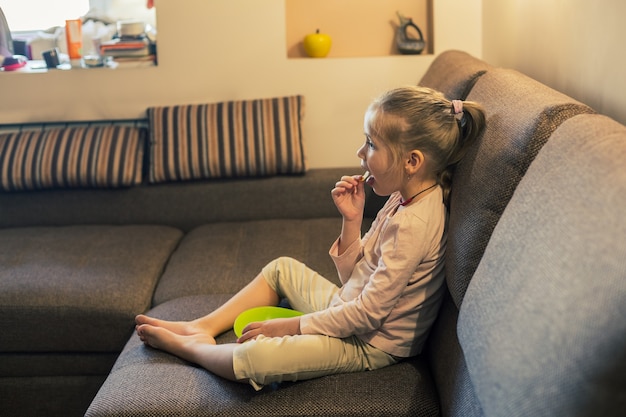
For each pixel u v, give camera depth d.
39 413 2.38
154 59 3.24
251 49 3.18
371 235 1.93
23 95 3.21
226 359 1.72
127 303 2.28
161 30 3.16
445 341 1.71
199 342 1.87
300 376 1.70
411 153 1.71
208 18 3.16
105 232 2.82
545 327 1.10
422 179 1.77
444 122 1.71
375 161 1.75
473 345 1.33
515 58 2.77
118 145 3.02
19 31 3.38
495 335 1.25
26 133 3.08
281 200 2.98
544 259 1.19
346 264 1.95
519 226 1.33
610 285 1.03
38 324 2.28
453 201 1.72
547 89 1.68
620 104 1.80
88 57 3.25
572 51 2.15
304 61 3.18
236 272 2.43
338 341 1.74
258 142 2.98
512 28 2.78
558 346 1.06
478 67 2.16
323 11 3.31
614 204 1.10
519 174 1.51
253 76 3.20
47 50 3.36
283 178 2.99
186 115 3.06
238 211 2.99
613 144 1.21
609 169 1.16
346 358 1.74
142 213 3.00
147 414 1.64
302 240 2.67
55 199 2.99
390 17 3.31
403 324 1.76
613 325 1.01
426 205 1.73
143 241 2.72
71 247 2.64
